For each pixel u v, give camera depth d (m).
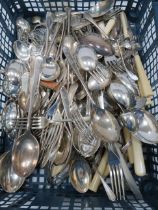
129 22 0.73
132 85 0.57
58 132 0.54
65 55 0.60
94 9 0.66
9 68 0.59
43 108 0.58
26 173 0.51
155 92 0.59
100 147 0.58
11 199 0.51
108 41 0.61
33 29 0.69
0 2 0.61
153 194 0.55
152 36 0.61
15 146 0.52
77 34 0.66
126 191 0.56
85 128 0.54
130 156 0.57
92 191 0.57
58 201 0.50
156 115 0.58
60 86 0.58
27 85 0.56
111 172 0.53
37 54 0.58
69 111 0.55
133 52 0.63
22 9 0.72
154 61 0.60
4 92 0.59
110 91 0.56
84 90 0.58
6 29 0.66
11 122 0.56
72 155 0.57
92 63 0.57
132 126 0.53
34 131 0.55
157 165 0.56
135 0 0.70
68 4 0.71
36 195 0.55
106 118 0.54
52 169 0.56
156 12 0.59
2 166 0.53
